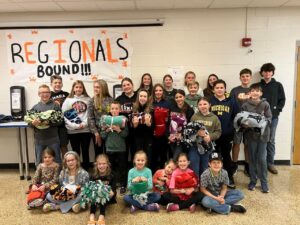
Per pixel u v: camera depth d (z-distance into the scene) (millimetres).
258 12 3926
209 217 2619
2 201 3031
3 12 3906
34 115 3189
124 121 3139
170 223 2521
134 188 2756
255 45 3982
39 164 3133
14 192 3281
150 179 2822
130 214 2699
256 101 3088
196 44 3988
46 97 3359
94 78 4047
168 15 3936
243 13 3928
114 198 2891
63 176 2887
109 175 2920
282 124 4102
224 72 4031
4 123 3689
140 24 3934
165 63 4020
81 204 2672
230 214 2666
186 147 3078
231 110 3219
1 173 3992
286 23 3938
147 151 3207
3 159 4168
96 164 2908
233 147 3701
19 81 4047
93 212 2584
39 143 3305
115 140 3193
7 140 4152
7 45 3986
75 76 4043
